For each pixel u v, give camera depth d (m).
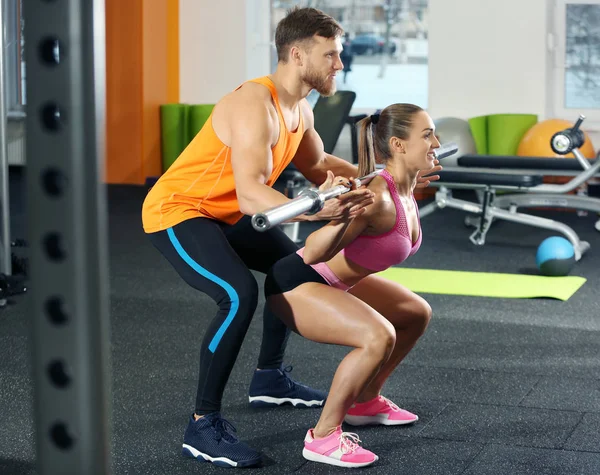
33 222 0.38
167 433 2.29
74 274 0.38
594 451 2.17
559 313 3.69
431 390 2.66
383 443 2.22
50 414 0.40
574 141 5.05
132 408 2.49
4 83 3.70
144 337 3.28
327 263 2.02
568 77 7.23
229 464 2.05
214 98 8.06
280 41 1.98
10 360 2.94
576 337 3.30
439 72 7.37
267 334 2.44
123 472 2.02
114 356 3.02
